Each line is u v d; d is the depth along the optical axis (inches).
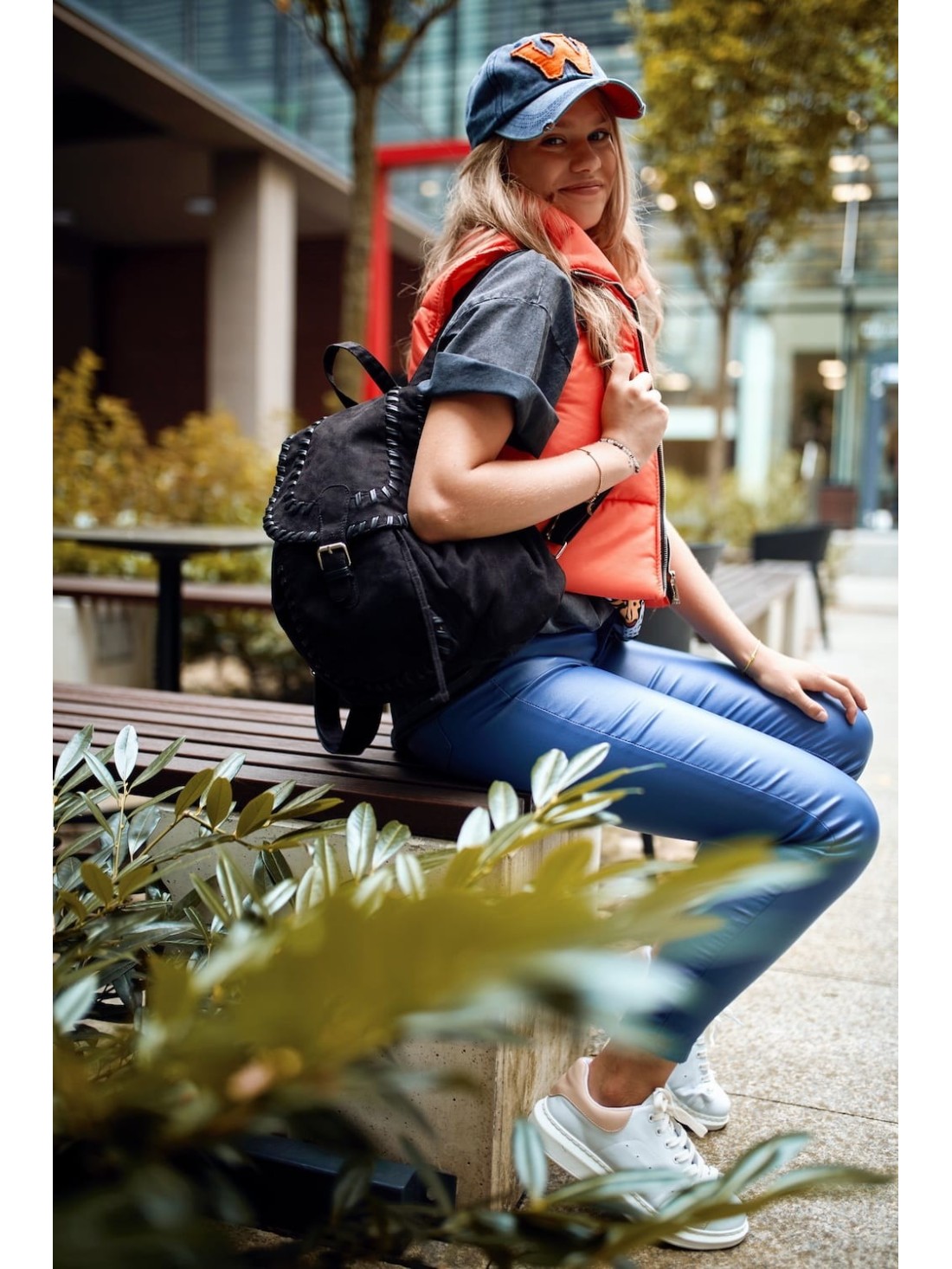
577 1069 54.2
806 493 497.7
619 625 61.9
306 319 668.7
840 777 52.5
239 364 477.4
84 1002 30.2
